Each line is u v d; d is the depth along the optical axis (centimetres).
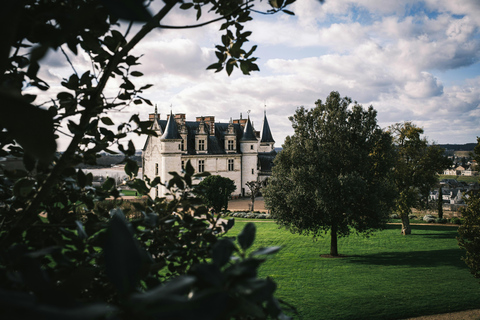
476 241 1562
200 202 220
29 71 146
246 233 87
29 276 71
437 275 2256
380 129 2814
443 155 3672
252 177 6988
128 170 222
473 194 1639
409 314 1611
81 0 118
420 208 3944
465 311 1645
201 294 58
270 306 93
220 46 213
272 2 166
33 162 142
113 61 148
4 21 54
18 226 135
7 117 51
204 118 6788
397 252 2972
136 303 51
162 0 125
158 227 210
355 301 1758
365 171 2677
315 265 2525
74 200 204
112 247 64
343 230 2736
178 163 5856
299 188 2659
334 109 2814
